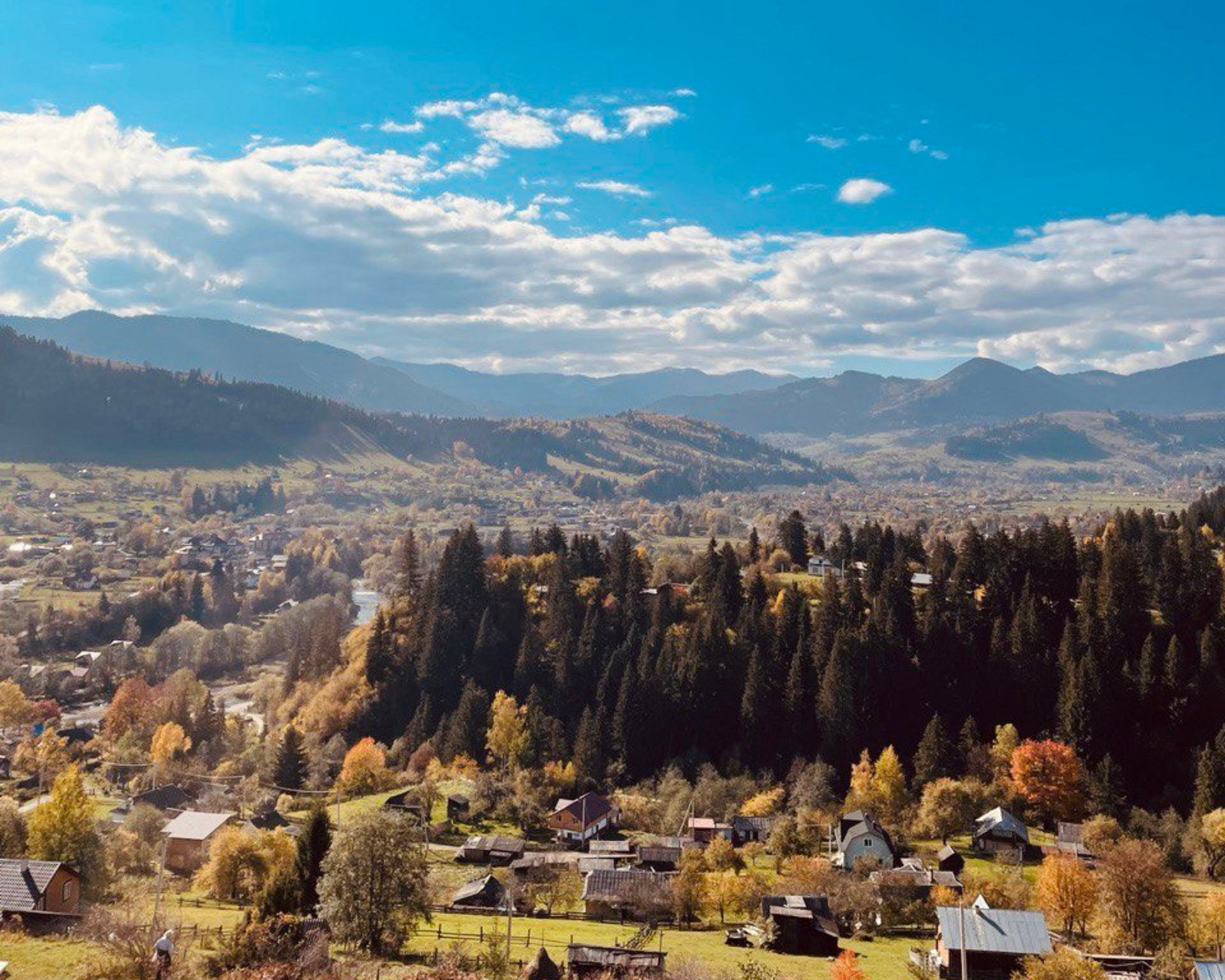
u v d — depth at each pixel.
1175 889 80.44
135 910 72.69
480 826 137.25
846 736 152.12
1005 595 175.50
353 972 57.28
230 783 161.88
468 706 169.62
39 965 52.88
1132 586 164.38
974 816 127.00
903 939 84.81
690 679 168.62
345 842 66.81
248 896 89.94
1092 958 70.75
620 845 118.56
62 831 86.38
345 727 186.25
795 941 78.25
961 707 159.62
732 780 147.00
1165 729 145.38
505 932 77.44
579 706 177.00
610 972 61.81
